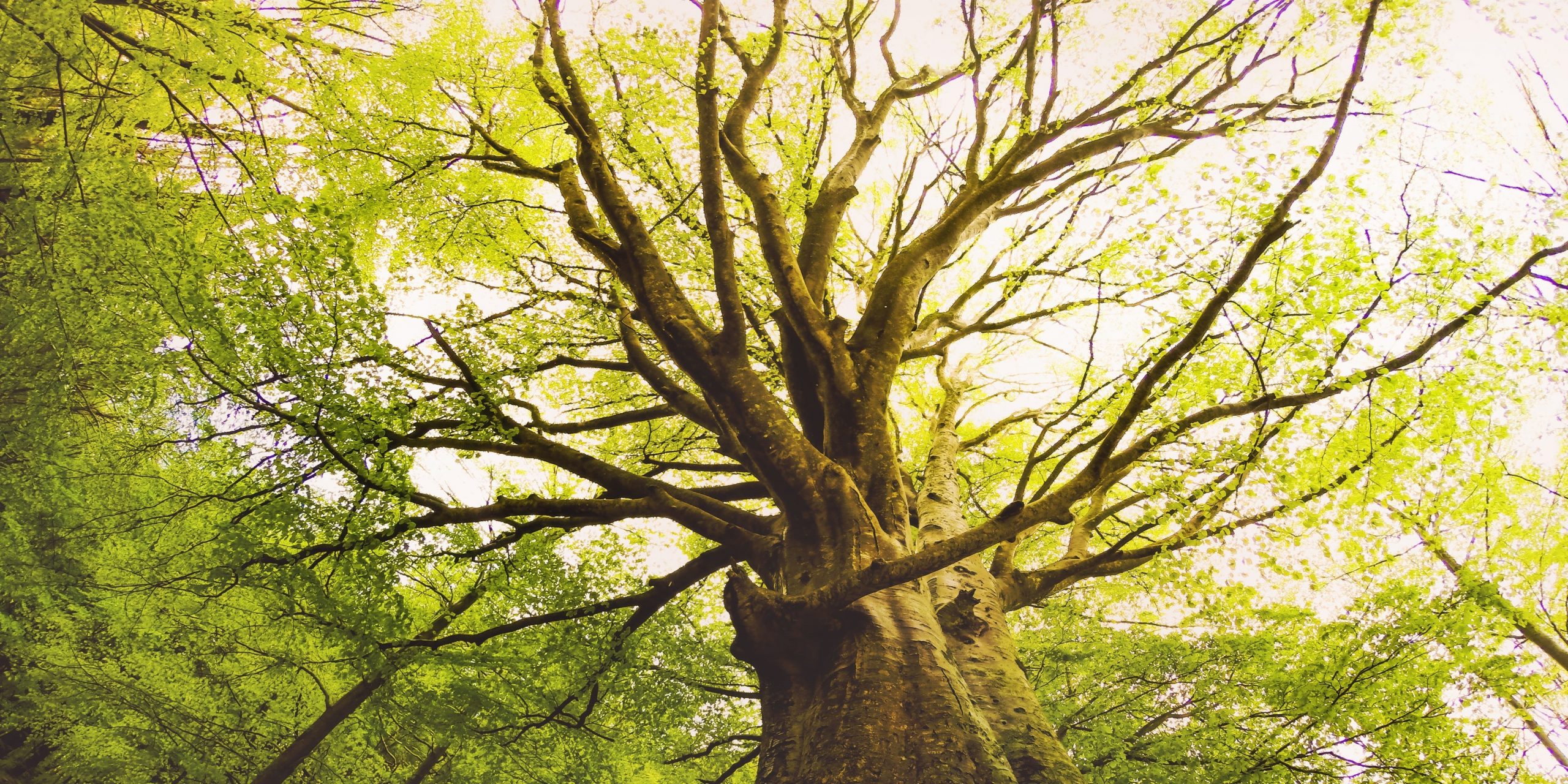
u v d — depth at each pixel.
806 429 7.01
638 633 7.62
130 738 7.60
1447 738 6.61
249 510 5.72
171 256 5.57
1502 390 6.76
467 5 7.62
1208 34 8.76
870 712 4.62
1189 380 6.53
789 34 9.66
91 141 6.85
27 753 8.54
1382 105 7.95
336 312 5.36
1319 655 7.24
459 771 9.11
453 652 6.57
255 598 7.22
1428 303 6.33
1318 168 4.93
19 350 6.12
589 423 8.05
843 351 6.57
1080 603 10.89
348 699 8.58
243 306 5.10
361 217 7.03
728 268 6.50
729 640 9.41
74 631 7.61
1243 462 5.78
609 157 8.03
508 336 7.94
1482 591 6.72
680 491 7.04
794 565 5.64
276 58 6.83
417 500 6.27
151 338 5.79
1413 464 6.78
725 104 8.77
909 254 7.53
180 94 6.75
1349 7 7.18
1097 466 5.16
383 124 7.16
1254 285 6.05
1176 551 7.31
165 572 6.88
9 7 5.91
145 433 6.41
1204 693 8.46
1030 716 5.53
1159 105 8.40
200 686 7.89
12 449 6.35
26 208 6.00
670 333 6.44
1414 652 6.78
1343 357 5.88
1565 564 10.22
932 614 5.64
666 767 9.77
